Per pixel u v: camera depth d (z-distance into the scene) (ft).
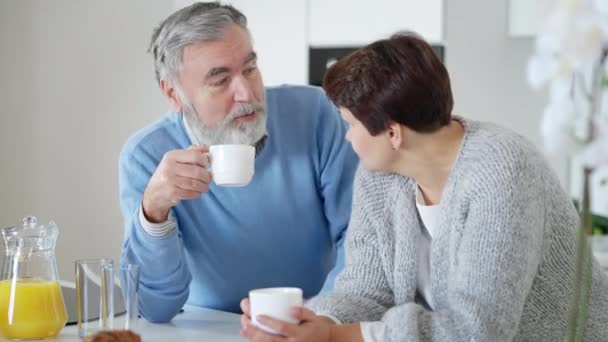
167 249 5.40
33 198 10.14
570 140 2.47
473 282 4.01
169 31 5.62
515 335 4.43
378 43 4.25
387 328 4.10
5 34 9.93
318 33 10.78
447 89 4.22
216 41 5.47
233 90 5.53
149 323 5.58
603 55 2.48
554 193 4.32
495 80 11.24
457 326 3.99
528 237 4.01
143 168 6.01
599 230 8.07
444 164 4.40
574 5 2.43
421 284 4.80
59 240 10.28
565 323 4.42
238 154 4.99
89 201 10.42
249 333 3.95
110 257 10.54
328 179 6.16
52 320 4.90
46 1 10.05
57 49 10.13
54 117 10.17
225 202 6.01
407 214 4.72
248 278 6.17
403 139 4.25
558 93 2.51
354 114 4.25
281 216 6.10
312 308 4.81
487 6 11.13
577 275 3.07
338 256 6.10
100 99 10.37
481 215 4.05
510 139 4.20
